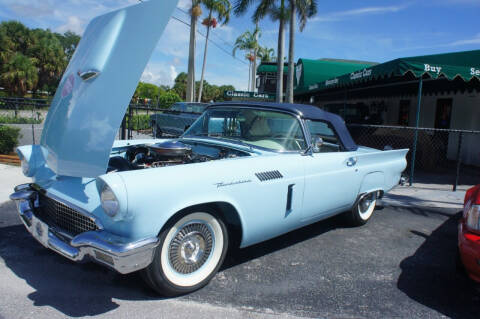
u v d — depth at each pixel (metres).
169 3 2.61
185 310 2.50
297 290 2.90
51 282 2.80
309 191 3.45
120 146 3.86
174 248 2.59
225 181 2.70
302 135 3.55
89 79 2.84
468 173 9.25
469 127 10.48
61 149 2.72
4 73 34.12
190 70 21.44
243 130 3.82
